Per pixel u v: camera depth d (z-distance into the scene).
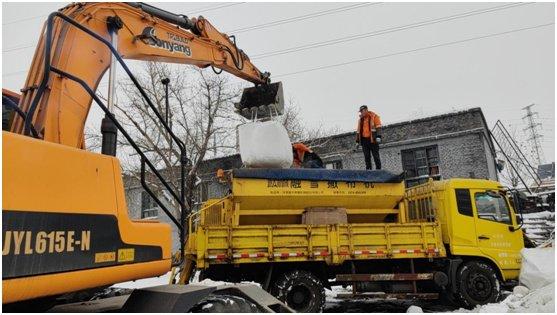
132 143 3.61
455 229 8.80
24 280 2.24
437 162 18.70
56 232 2.46
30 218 2.32
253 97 8.15
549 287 7.02
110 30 4.44
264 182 8.44
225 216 8.51
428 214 9.46
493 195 9.26
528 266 8.30
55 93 3.70
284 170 8.49
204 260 7.70
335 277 8.81
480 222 8.95
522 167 22.94
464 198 9.02
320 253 8.09
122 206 3.03
